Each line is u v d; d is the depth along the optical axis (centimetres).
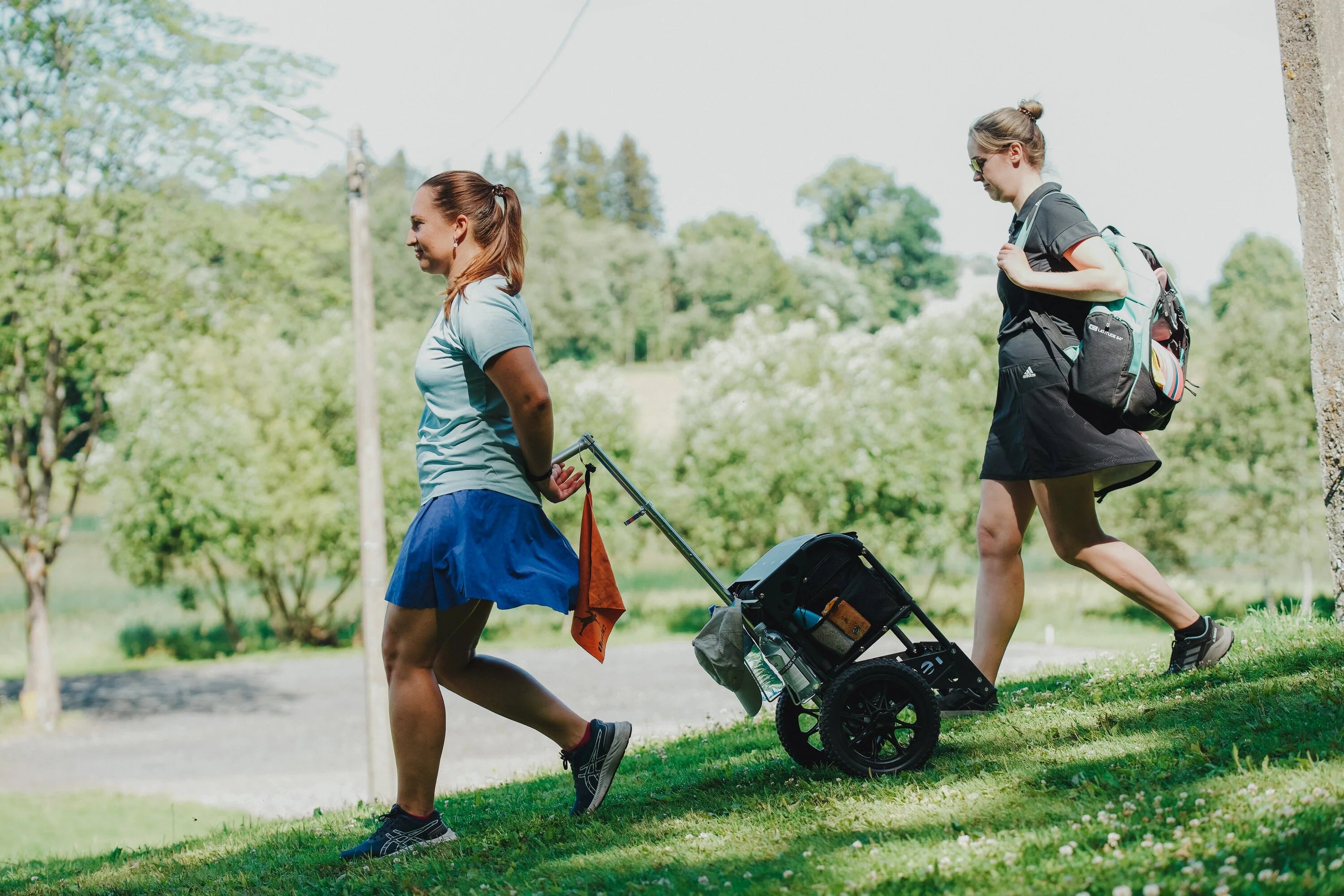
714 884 283
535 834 372
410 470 3244
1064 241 404
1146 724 375
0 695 2786
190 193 2388
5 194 2206
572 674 2673
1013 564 441
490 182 384
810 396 3316
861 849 291
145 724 2364
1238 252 6044
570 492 381
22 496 2462
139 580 3073
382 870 360
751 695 378
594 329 8431
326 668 3083
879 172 10375
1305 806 259
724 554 3400
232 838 548
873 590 372
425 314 7638
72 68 2253
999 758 364
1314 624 509
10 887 479
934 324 3438
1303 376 3203
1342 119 500
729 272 9481
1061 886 243
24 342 2347
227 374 3175
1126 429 405
